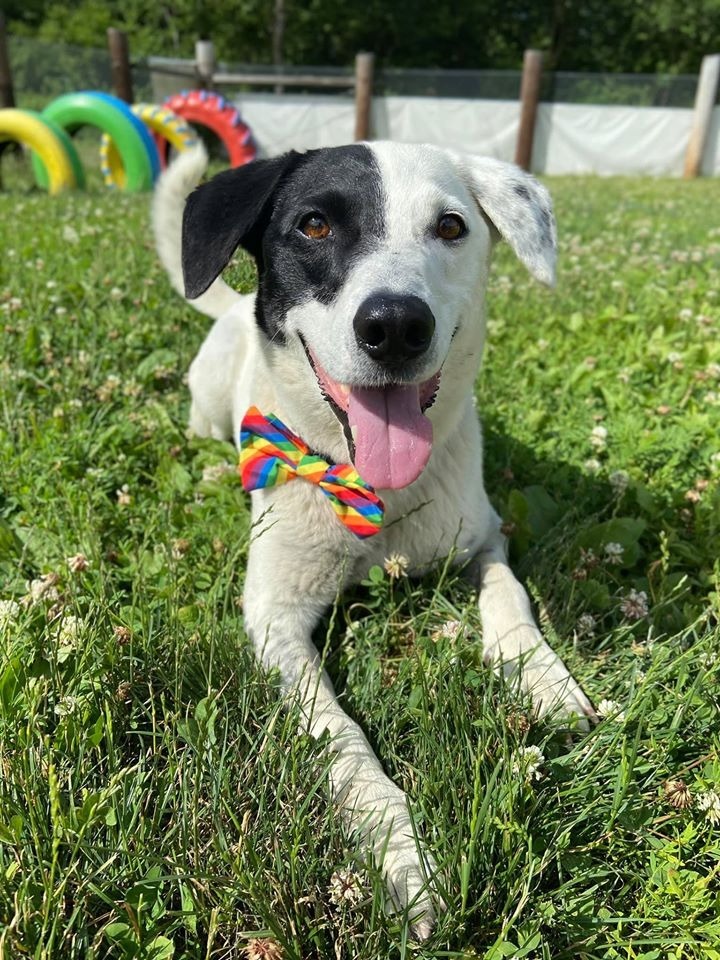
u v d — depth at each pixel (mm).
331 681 397
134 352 750
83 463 547
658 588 441
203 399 623
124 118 2182
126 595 423
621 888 294
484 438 619
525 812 301
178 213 708
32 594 389
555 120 3658
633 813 304
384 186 412
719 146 3564
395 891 284
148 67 3107
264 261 458
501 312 915
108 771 312
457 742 322
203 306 764
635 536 461
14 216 1481
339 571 438
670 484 531
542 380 708
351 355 367
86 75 3230
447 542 458
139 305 879
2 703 320
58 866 265
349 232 407
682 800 301
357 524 413
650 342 760
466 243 432
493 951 257
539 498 521
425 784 305
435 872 274
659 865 287
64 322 796
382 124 3705
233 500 517
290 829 286
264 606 418
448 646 377
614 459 563
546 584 455
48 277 970
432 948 264
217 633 377
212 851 285
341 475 422
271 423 448
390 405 397
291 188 438
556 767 321
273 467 427
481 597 435
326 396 417
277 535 426
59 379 673
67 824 277
